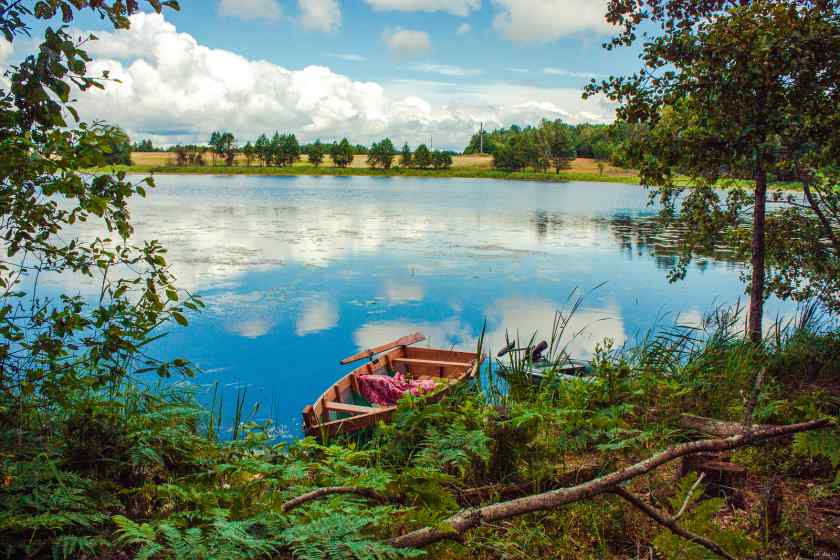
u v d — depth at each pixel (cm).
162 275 394
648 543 308
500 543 302
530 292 1598
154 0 319
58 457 326
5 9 293
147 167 11875
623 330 1241
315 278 1744
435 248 2309
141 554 217
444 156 12662
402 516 298
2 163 316
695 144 611
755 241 747
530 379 560
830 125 562
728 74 555
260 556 251
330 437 619
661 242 2502
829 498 347
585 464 391
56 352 350
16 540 258
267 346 1143
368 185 7675
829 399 482
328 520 243
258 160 13988
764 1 580
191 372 400
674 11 692
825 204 732
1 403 333
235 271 1806
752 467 387
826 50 533
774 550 296
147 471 358
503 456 381
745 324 873
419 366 952
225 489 318
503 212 3916
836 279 763
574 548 306
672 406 457
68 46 301
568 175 11062
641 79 631
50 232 368
